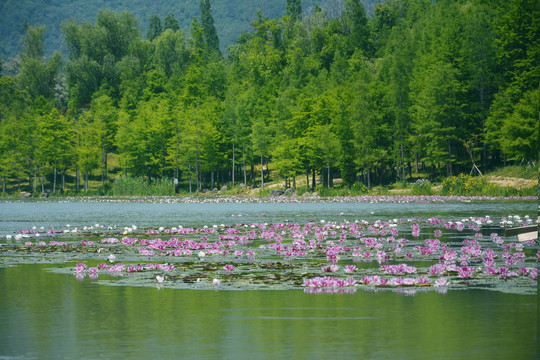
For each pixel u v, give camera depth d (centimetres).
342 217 3189
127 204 5931
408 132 8588
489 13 9881
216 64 15462
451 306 857
